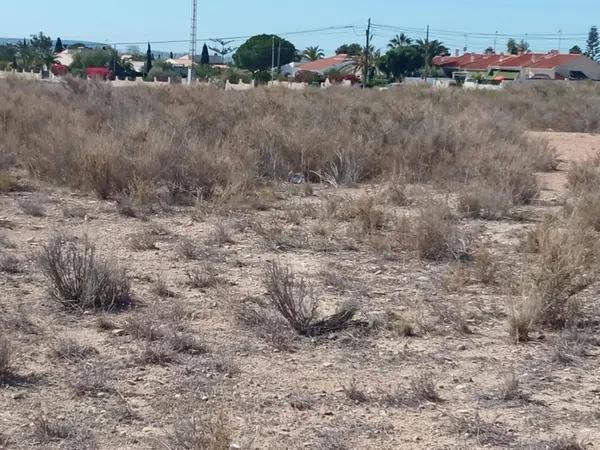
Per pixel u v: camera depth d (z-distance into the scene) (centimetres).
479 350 771
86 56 10219
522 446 576
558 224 1192
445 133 2045
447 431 599
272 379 687
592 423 619
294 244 1158
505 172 1644
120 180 1480
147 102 2573
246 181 1542
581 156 2409
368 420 615
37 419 587
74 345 729
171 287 938
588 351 772
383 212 1291
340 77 9288
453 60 12438
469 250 1141
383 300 916
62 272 870
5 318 801
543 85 5328
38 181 1585
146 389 656
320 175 1764
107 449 554
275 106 2502
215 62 15925
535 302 820
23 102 2512
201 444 548
